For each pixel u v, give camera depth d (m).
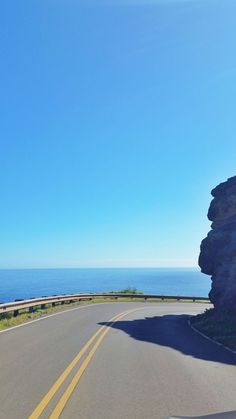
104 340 16.00
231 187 28.39
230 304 22.53
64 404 7.48
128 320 24.86
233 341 15.73
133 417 6.88
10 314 22.88
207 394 8.40
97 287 175.62
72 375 9.73
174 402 7.78
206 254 28.02
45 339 15.41
